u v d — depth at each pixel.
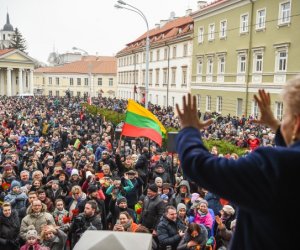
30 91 82.19
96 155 15.88
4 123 26.38
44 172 12.32
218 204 8.52
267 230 1.27
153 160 13.52
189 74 46.44
